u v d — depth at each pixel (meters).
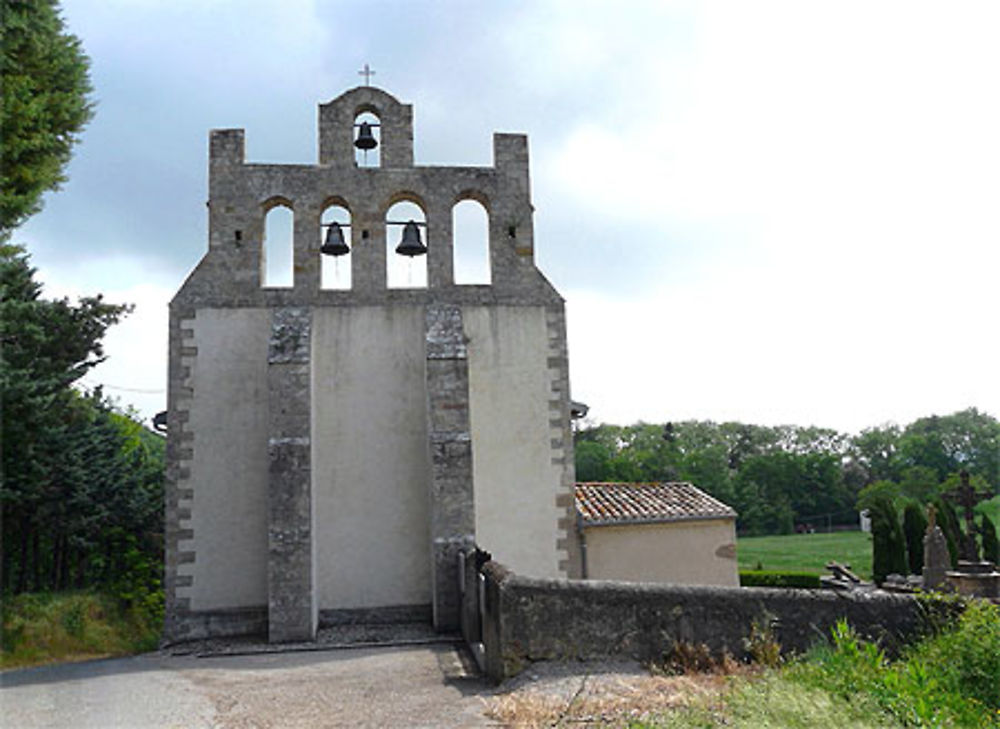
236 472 15.71
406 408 16.41
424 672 11.18
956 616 9.84
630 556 17.23
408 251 16.91
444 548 14.87
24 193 12.15
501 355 16.89
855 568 43.50
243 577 15.39
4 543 21.41
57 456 21.09
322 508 15.89
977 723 7.01
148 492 24.22
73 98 12.61
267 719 8.40
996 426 83.19
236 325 16.22
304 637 14.17
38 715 8.75
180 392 15.88
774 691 7.57
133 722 8.36
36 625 16.72
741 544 62.84
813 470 81.12
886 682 7.62
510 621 9.68
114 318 22.30
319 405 16.22
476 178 17.55
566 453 16.73
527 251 17.42
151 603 22.89
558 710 7.78
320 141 17.20
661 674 9.09
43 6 11.90
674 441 88.12
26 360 19.42
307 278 16.61
